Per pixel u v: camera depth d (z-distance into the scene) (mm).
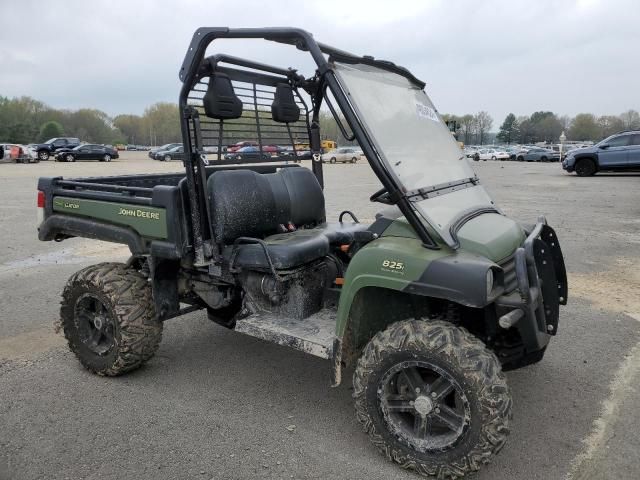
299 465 2859
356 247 3262
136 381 3828
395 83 3605
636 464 2852
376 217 3131
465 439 2584
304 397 3607
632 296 5613
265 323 3410
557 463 2865
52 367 4047
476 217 3111
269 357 4242
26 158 33969
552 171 27750
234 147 3834
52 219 4219
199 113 3449
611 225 9547
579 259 7129
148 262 3697
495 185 17953
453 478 2664
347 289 2861
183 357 4246
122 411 3406
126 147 81812
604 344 4418
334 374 2975
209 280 3855
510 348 3150
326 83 2900
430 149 3441
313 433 3166
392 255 2719
